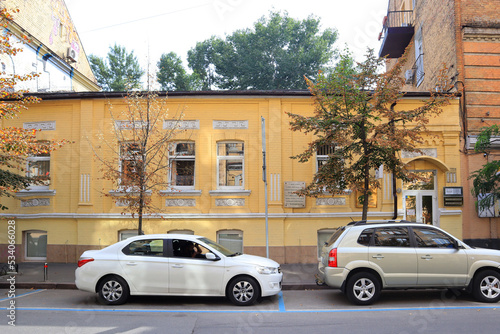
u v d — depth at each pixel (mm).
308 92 13836
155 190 12359
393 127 10430
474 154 13984
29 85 18391
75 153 14102
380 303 8516
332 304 8547
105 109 14148
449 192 13828
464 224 13883
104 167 13383
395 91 10625
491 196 11625
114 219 13680
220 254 8539
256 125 14023
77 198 13953
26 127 14414
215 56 33594
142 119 11766
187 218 13609
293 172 13852
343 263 8367
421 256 8312
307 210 13750
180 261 8375
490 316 7250
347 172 10734
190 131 13992
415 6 18859
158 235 8781
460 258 8305
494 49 14336
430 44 16766
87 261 8500
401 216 13883
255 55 31828
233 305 8461
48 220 13961
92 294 9766
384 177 13953
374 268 8305
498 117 14117
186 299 9039
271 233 13469
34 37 18406
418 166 14227
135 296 9328
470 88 14203
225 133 13977
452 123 14000
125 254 8539
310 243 13586
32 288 10555
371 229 8602
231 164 14188
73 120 14195
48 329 6645
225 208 13719
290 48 32812
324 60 31609
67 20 22391
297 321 7125
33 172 14547
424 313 7559
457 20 14414
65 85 21766
